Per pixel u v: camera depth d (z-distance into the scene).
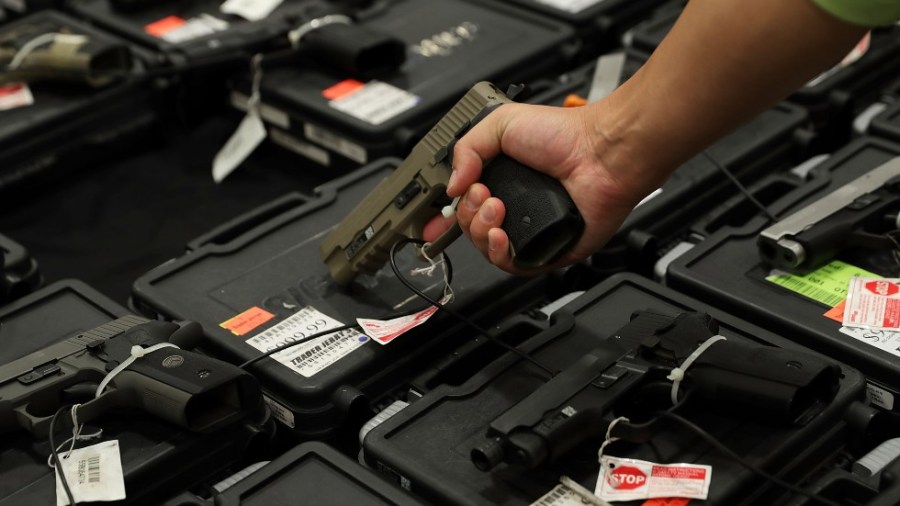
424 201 1.36
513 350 1.34
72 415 1.22
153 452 1.21
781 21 1.01
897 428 1.30
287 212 1.67
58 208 1.95
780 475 1.17
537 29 2.16
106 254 1.85
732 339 1.30
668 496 1.11
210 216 1.93
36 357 1.29
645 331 1.26
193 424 1.22
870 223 1.47
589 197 1.23
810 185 1.62
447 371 1.41
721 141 1.77
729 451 1.12
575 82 1.98
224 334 1.42
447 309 1.38
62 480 1.16
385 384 1.39
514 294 1.52
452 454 1.20
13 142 1.88
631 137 1.17
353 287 1.50
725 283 1.45
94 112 1.99
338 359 1.36
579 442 1.14
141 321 1.36
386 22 2.21
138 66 2.07
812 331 1.34
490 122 1.27
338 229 1.48
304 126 1.95
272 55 2.01
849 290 1.41
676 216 1.65
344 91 1.95
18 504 1.17
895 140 1.75
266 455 1.30
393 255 1.39
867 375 1.31
